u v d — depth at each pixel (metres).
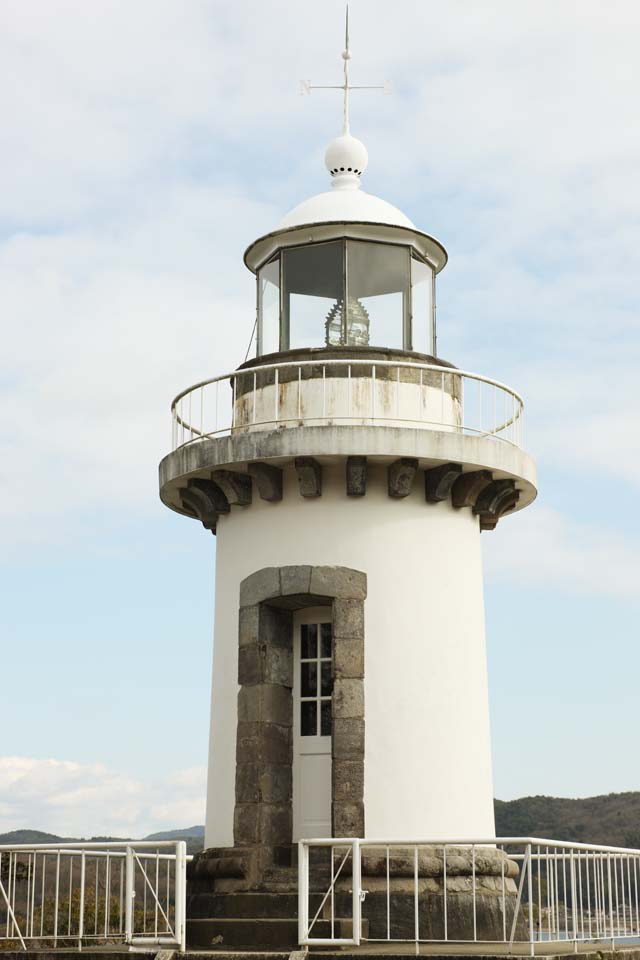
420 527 16.48
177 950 12.70
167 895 14.62
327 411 16.41
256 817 15.70
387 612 16.08
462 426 16.97
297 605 16.56
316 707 16.42
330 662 16.47
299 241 17.19
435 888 15.01
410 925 14.76
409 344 17.03
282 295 17.22
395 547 16.28
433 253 17.69
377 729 15.72
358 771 15.52
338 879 15.13
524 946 13.38
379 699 15.81
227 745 16.34
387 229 17.00
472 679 16.52
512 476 16.81
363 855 15.13
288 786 16.22
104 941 14.95
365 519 16.27
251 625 16.34
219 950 13.30
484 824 16.23
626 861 14.20
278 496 16.42
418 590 16.28
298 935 13.31
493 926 15.11
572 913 12.49
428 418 16.70
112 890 20.09
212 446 16.28
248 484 16.72
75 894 19.25
